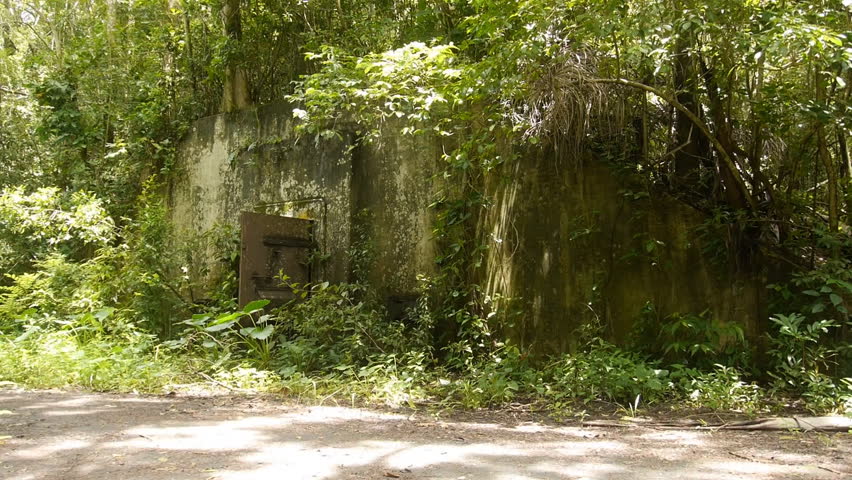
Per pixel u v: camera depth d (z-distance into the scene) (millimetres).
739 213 6930
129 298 10664
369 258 9555
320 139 10211
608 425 5281
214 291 10930
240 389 6824
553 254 7711
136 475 3338
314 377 7375
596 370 6492
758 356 6809
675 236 7234
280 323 9273
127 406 5574
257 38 11938
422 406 6160
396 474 3451
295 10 11625
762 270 6922
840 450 4371
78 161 14312
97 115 13867
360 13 11188
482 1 6828
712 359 6855
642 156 7594
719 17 6461
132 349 8031
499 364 7500
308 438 4391
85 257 13531
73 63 14125
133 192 13281
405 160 9477
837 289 6559
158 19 13867
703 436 4852
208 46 12711
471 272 8688
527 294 7836
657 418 5598
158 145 12531
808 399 6008
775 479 3561
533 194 7934
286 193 10570
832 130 6977
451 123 8984
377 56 7910
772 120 7012
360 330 8352
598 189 7582
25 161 16547
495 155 8406
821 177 7723
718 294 7004
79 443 4051
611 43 7184
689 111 6926
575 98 7055
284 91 11906
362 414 5578
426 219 9180
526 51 6371
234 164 11359
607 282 7395
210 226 11633
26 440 4113
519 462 3846
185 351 8922
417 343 8375
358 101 9727
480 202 8570
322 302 8984
